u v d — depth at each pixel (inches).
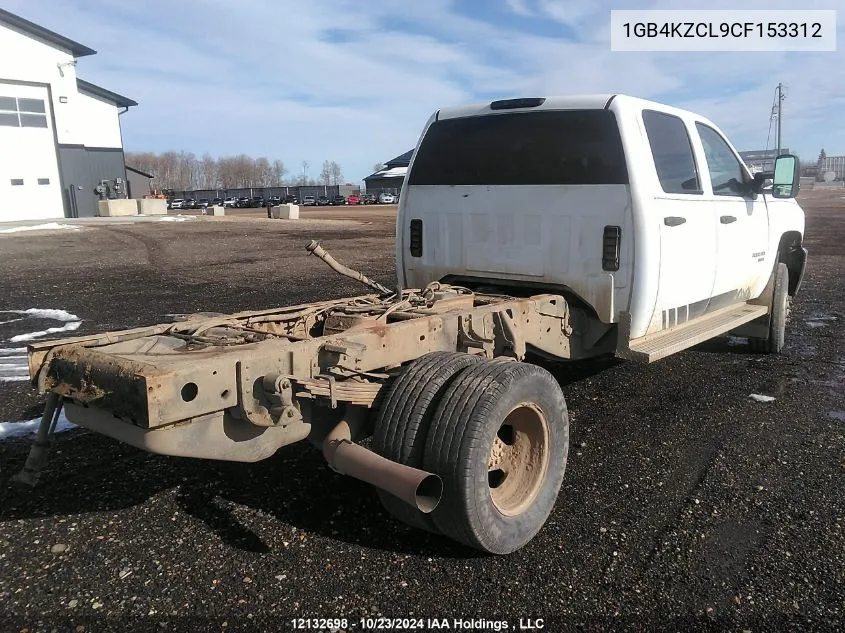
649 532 133.7
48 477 156.2
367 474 112.9
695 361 263.4
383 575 118.7
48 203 1282.0
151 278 495.5
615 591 114.6
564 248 183.0
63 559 122.6
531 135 188.7
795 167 228.7
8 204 1213.1
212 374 105.8
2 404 206.1
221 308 363.6
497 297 179.0
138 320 333.4
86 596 111.7
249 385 111.0
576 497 148.5
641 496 148.9
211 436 109.6
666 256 181.8
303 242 820.0
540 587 115.6
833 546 128.1
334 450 119.8
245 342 126.0
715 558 124.3
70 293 423.8
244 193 3666.3
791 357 269.3
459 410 117.0
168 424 104.0
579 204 179.5
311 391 114.3
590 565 122.3
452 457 114.7
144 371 99.9
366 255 661.9
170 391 99.9
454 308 166.4
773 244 258.1
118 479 155.8
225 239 863.1
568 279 183.2
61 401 125.4
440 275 209.9
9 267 564.1
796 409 205.5
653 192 176.4
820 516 139.6
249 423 114.0
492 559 124.1
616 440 181.2
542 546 128.7
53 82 1263.5
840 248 679.7
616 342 193.3
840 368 251.8
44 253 681.0
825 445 177.0
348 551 126.4
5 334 305.6
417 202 213.3
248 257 648.4
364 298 184.2
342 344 121.8
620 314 175.8
